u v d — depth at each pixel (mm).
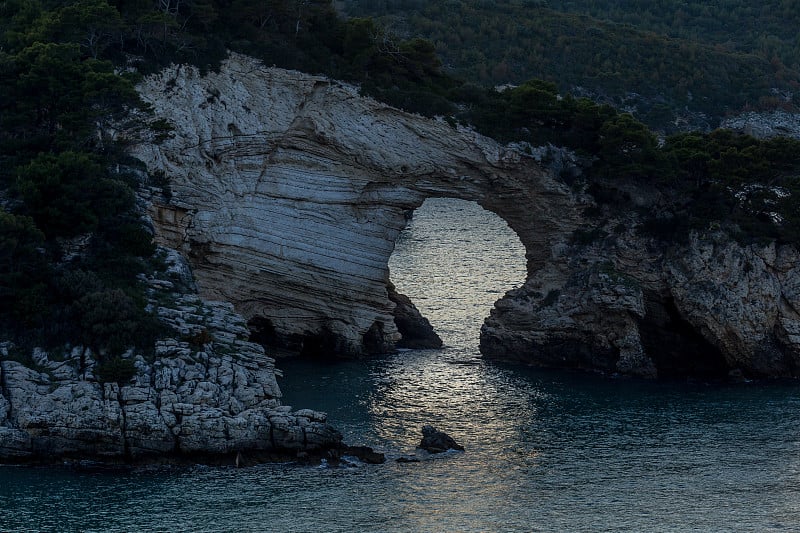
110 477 106938
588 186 159750
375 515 102875
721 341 151625
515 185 160125
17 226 116875
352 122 154375
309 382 143000
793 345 151000
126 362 110500
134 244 128500
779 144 157250
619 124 157000
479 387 144625
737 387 147625
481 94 167500
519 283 199625
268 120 151375
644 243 155625
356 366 152000
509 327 159375
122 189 130875
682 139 166000
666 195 158375
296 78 153250
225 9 161500
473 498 107438
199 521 100062
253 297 152125
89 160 128500
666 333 155625
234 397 112812
